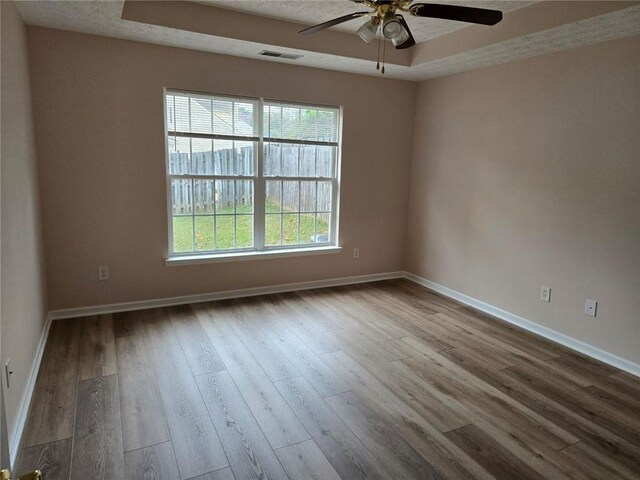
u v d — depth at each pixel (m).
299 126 4.52
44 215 3.51
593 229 3.27
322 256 4.87
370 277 5.23
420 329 3.77
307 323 3.82
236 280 4.43
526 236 3.81
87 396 2.56
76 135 3.53
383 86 4.85
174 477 1.94
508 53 3.58
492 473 2.02
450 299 4.63
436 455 2.14
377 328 3.76
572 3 2.78
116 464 2.00
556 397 2.71
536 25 3.02
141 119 3.74
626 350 3.11
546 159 3.60
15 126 2.53
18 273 2.39
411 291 4.88
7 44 2.38
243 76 4.09
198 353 3.17
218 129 4.12
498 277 4.12
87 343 3.27
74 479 1.90
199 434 2.24
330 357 3.18
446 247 4.75
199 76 3.90
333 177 4.84
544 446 2.23
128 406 2.47
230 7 3.36
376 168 5.00
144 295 4.02
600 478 2.02
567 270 3.48
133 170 3.78
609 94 3.11
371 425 2.37
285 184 4.58
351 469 2.02
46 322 3.48
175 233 4.12
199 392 2.64
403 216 5.30
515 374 3.00
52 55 3.36
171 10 3.21
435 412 2.51
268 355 3.17
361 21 3.62
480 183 4.26
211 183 4.20
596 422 2.46
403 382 2.84
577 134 3.34
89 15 2.99
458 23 3.49
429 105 4.87
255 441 2.20
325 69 4.48
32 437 2.17
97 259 3.77
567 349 3.44
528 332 3.77
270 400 2.58
